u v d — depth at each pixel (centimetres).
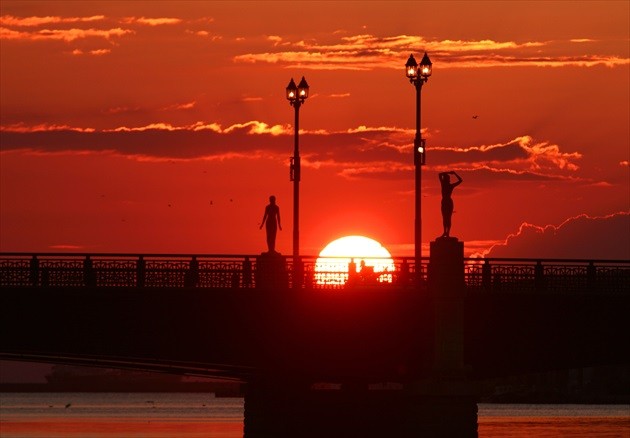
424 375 19200
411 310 19362
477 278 19538
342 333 19275
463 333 19175
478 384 18900
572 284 19738
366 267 19412
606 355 19875
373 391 19625
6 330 18612
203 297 18925
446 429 18925
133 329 18812
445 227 19175
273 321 19112
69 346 18700
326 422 19838
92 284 18725
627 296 19825
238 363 19062
